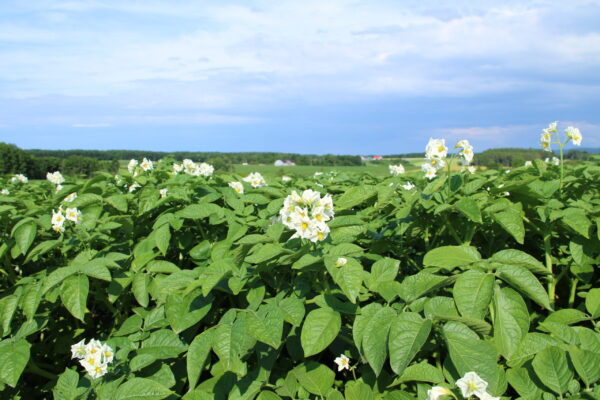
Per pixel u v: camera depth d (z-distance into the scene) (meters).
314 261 1.96
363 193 2.82
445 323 1.80
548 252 2.67
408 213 2.64
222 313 2.74
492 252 3.08
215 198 3.63
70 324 3.47
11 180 6.48
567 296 2.98
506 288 1.89
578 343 1.87
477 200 2.72
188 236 3.46
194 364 1.93
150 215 3.70
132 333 2.52
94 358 2.15
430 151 2.90
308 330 1.84
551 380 1.70
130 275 2.75
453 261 1.95
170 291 2.22
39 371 2.86
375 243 2.87
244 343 1.90
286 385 2.09
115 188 4.46
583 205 2.67
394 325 1.71
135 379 2.02
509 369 1.89
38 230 3.44
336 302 2.07
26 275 3.96
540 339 1.91
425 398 1.79
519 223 2.30
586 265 2.57
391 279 2.16
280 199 3.34
